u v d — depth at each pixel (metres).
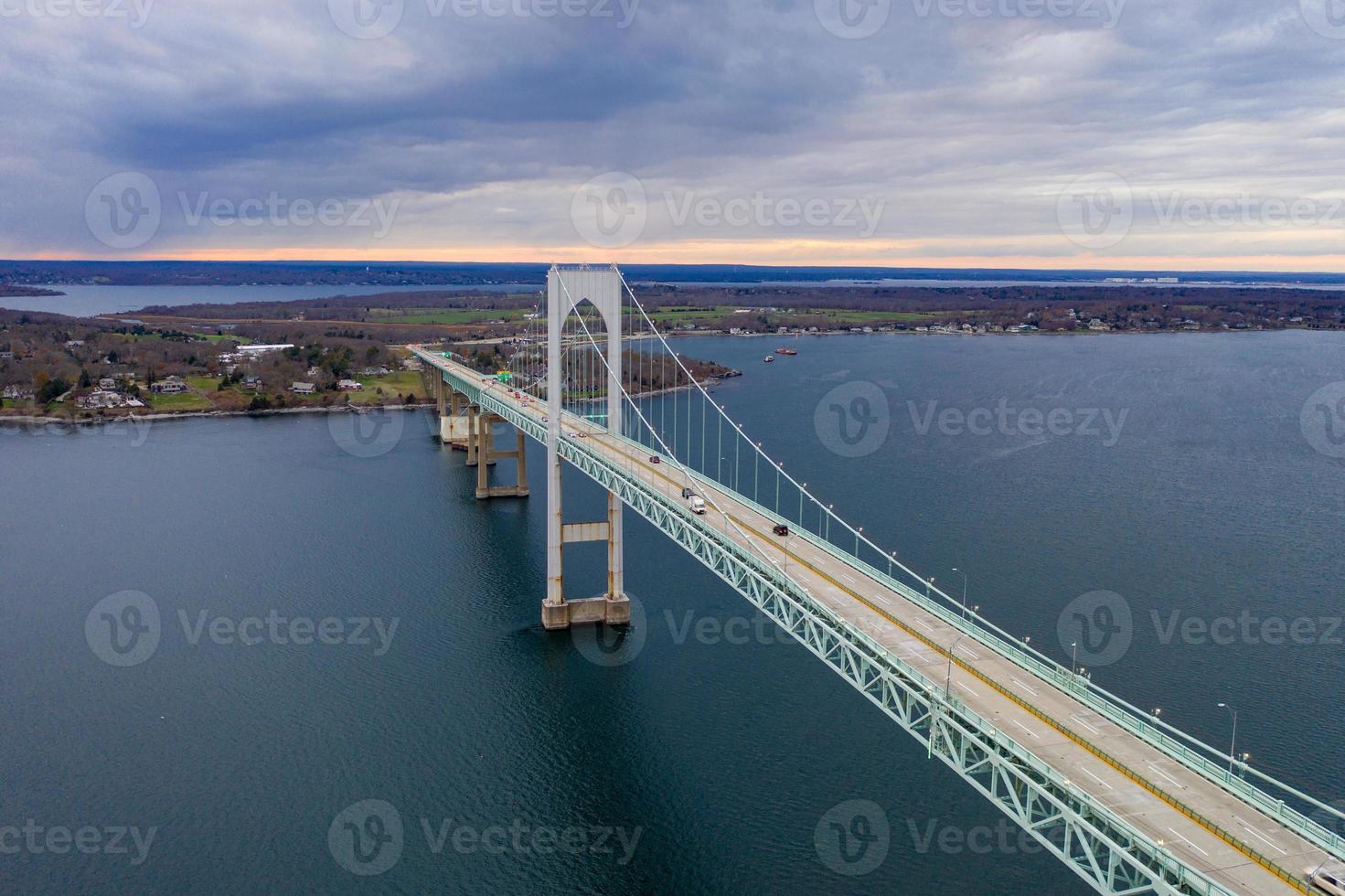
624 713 60.12
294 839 48.00
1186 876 28.06
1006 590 76.56
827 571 55.47
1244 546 87.69
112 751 55.62
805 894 43.97
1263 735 54.94
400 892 44.47
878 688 48.34
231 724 58.66
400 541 94.06
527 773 53.62
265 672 65.56
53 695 62.12
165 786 52.25
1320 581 78.50
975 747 40.34
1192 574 80.12
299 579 83.31
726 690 63.00
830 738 57.00
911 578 79.25
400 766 54.28
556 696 62.38
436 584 82.19
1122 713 38.16
